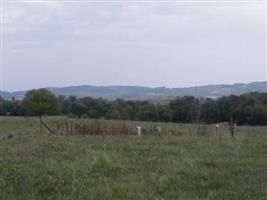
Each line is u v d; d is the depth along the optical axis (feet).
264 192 31.55
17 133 102.78
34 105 249.55
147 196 30.25
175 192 31.89
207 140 75.61
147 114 210.18
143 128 99.45
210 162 46.55
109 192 30.45
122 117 218.38
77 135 89.30
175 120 202.69
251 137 84.79
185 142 71.56
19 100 294.25
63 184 32.24
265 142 72.49
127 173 39.65
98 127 95.35
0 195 27.96
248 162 46.96
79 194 29.55
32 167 39.58
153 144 67.26
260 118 182.80
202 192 32.12
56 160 44.45
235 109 188.65
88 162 42.37
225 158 50.65
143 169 41.96
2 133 106.22
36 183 32.22
